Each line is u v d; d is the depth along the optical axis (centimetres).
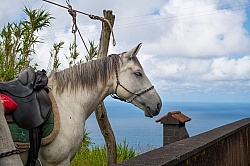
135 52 348
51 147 287
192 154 291
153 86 355
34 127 271
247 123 587
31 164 275
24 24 527
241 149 546
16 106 267
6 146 127
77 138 308
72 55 541
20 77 285
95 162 594
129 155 634
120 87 342
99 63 336
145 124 6894
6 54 514
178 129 558
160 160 240
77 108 317
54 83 313
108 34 483
